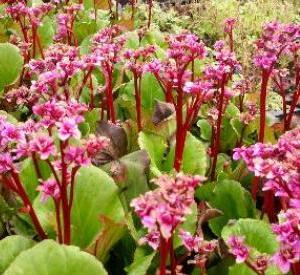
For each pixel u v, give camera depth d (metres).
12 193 0.67
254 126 0.90
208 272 0.59
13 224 0.64
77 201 0.62
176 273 0.53
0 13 1.39
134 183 0.68
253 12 1.79
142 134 0.79
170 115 0.86
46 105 0.49
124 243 0.66
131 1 1.42
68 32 1.09
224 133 0.91
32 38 1.12
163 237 0.40
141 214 0.38
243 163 0.76
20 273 0.48
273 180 0.44
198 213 0.68
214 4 1.81
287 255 0.39
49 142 0.47
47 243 0.50
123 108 0.97
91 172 0.63
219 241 0.60
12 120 0.79
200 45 0.67
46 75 0.64
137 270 0.56
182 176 0.41
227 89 0.79
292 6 1.88
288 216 0.39
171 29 1.78
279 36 0.70
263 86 0.72
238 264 0.57
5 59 0.98
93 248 0.57
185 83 0.69
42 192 0.52
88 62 0.73
